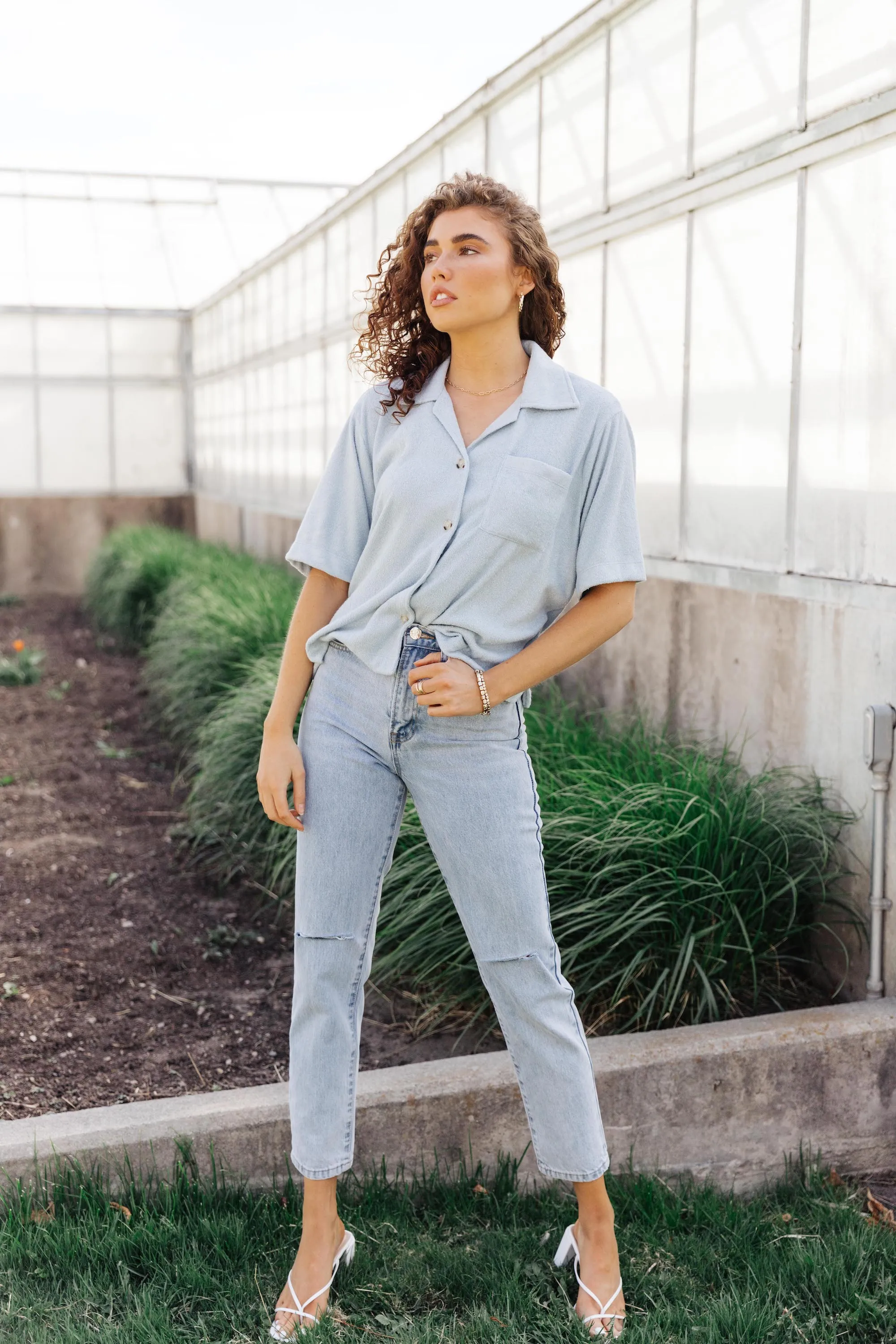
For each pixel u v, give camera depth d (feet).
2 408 45.98
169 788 16.61
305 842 5.93
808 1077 7.77
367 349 6.16
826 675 9.59
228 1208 6.86
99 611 33.24
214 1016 9.63
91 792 16.39
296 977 6.10
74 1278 6.22
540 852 5.97
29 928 11.35
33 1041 9.07
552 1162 6.05
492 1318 5.98
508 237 5.61
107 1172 6.98
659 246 12.79
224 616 19.58
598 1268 6.07
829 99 9.63
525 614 5.78
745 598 10.91
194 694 18.35
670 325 12.59
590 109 14.19
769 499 10.72
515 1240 6.65
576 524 5.75
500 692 5.59
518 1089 7.41
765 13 10.54
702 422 11.96
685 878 8.80
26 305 45.65
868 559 9.20
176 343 47.47
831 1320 6.09
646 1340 5.75
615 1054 7.53
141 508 47.39
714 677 11.56
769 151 10.45
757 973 9.25
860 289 9.29
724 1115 7.66
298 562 6.07
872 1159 7.97
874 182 9.09
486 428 5.65
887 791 8.47
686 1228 6.98
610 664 13.91
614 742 11.64
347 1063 6.07
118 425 47.26
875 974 8.63
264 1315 5.94
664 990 8.71
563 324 6.20
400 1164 7.29
